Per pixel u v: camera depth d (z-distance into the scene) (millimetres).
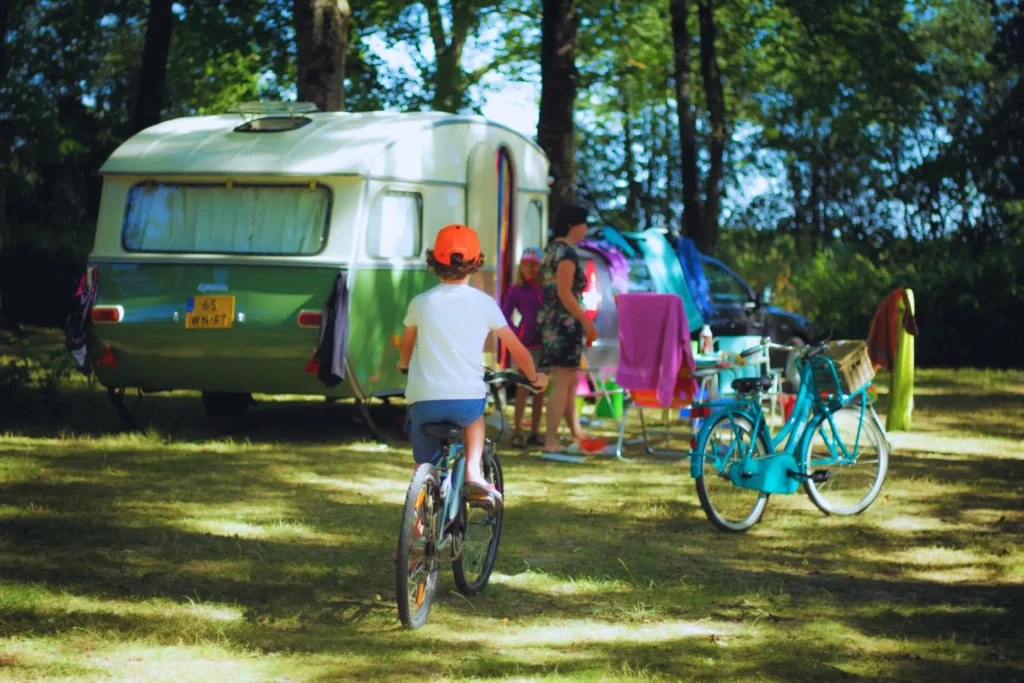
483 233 11695
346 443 10336
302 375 9891
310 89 13922
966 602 5727
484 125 11750
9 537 6430
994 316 20578
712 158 23156
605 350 12453
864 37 22547
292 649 4766
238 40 21766
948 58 34469
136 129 21953
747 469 7309
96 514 7133
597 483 8773
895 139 34969
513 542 6840
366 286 9930
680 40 22766
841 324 22625
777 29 24359
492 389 10734
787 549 6840
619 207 46094
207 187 10242
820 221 42219
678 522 7504
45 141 20234
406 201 10500
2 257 21875
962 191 26938
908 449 10625
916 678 4602
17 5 22766
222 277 9969
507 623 5254
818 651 4930
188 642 4789
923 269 22641
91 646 4660
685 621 5363
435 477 5117
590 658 4758
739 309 14836
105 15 23344
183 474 8578
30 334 20297
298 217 9969
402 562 4910
